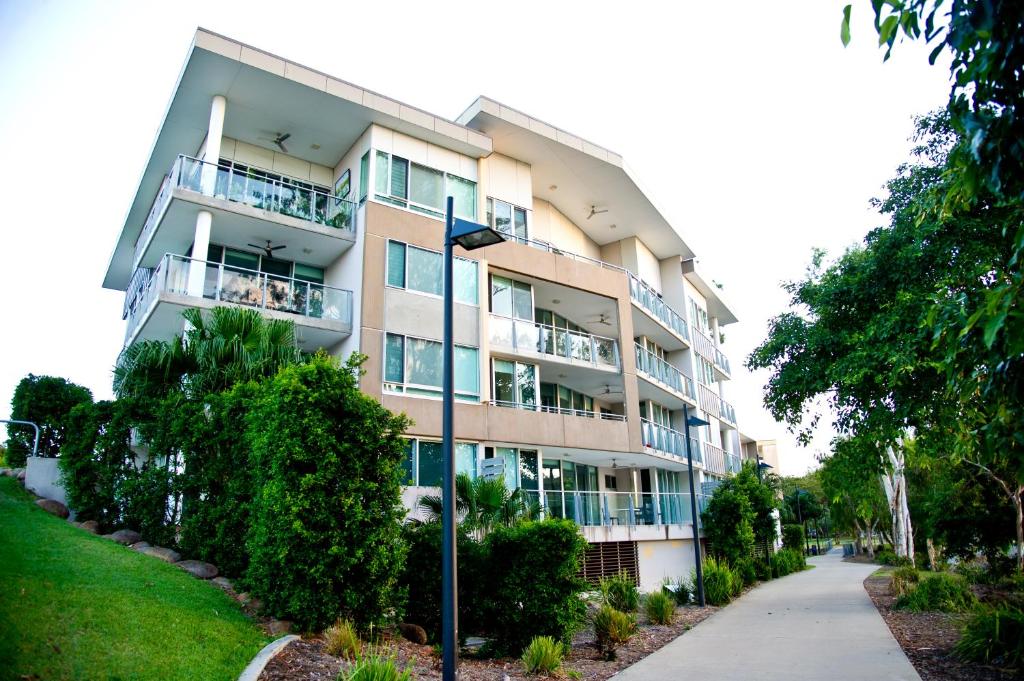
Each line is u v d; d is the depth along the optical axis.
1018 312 3.98
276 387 9.22
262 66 16.73
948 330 5.61
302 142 19.72
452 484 6.96
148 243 18.44
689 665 10.17
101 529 11.12
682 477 31.59
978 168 4.37
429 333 18.23
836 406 17.02
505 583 10.84
